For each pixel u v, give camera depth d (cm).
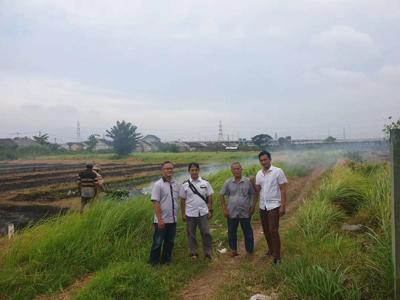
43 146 8988
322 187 1248
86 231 868
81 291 654
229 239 904
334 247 760
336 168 1842
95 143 10319
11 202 1858
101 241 858
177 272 780
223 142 9431
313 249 782
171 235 845
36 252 775
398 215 524
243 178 914
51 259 771
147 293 664
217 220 1233
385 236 681
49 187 2480
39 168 4556
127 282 665
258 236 1075
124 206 993
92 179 1384
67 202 1859
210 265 844
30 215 1578
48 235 823
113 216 938
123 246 879
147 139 12975
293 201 1563
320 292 573
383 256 605
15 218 1523
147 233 978
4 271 723
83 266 786
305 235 891
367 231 878
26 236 857
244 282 710
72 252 802
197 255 883
